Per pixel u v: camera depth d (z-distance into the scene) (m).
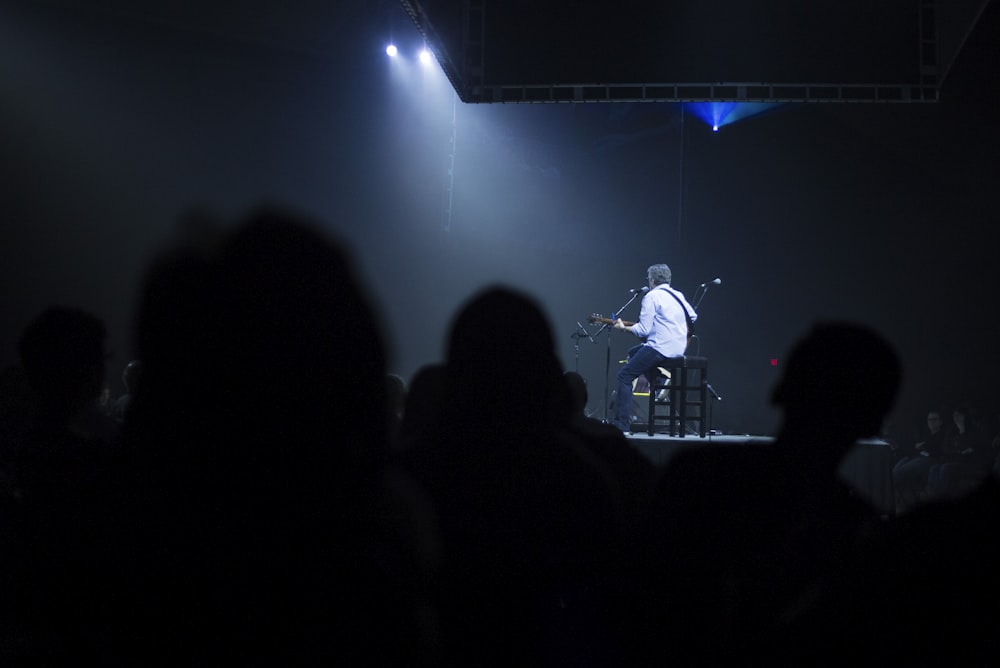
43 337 1.65
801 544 1.44
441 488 1.49
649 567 1.53
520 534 1.48
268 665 0.98
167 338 0.92
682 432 5.66
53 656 1.06
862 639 1.14
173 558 0.97
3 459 2.68
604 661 1.54
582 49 4.39
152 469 0.95
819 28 4.28
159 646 1.00
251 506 0.94
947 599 1.10
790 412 1.50
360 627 0.97
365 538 0.96
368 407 0.94
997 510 1.13
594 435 2.18
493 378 1.49
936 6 4.21
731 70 4.32
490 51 4.45
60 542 1.04
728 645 1.44
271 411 0.90
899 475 6.86
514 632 1.49
